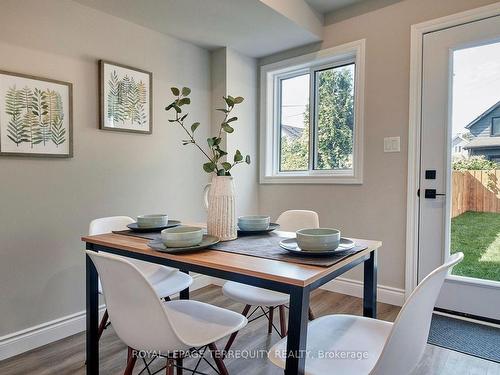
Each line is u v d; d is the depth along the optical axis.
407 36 2.51
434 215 2.42
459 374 1.72
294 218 2.18
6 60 1.91
